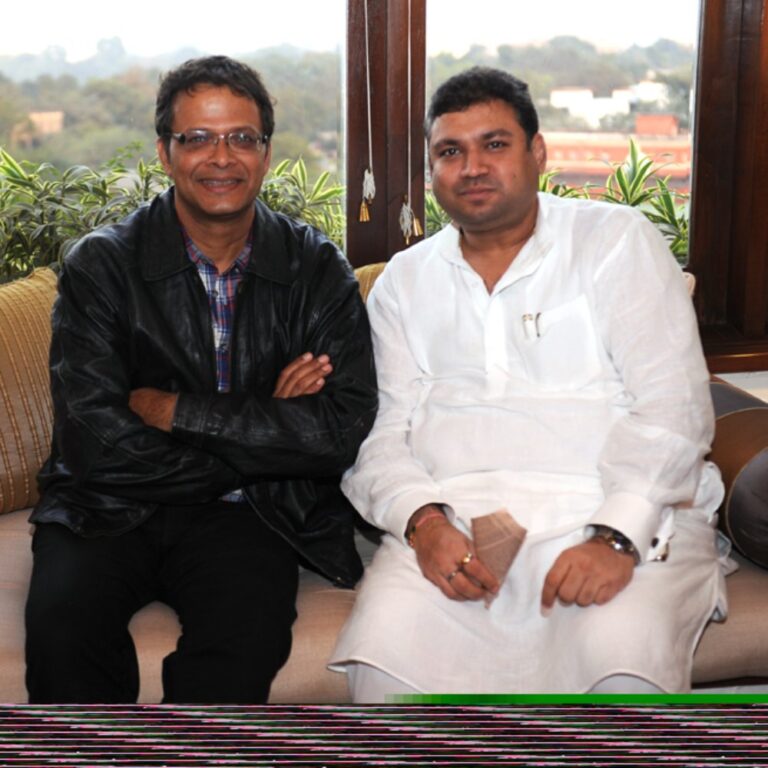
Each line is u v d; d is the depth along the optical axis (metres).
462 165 1.69
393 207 2.70
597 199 2.87
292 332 1.87
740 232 2.91
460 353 1.79
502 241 1.77
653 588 1.55
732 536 1.80
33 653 1.54
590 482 1.69
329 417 1.75
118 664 1.58
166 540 1.80
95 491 1.76
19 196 2.57
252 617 1.61
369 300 1.92
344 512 1.90
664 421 1.62
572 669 1.52
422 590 1.62
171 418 1.72
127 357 1.81
